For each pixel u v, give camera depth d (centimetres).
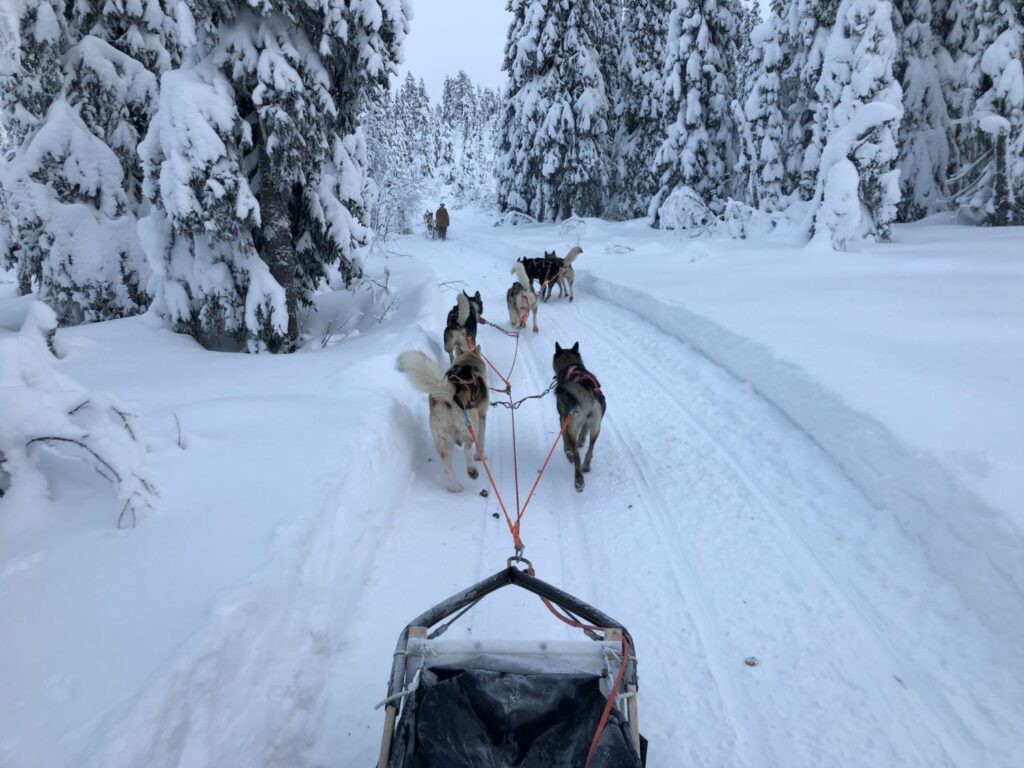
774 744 297
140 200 1158
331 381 643
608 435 674
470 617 394
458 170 8194
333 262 1021
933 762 278
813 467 529
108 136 1129
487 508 529
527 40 2866
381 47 871
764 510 489
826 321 829
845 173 1515
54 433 341
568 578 430
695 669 345
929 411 497
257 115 825
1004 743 279
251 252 840
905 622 356
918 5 2003
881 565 402
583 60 2809
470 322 970
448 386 536
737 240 1936
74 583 298
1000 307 846
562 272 1438
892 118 1509
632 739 226
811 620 371
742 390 716
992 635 330
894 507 437
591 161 2916
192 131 721
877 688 320
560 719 233
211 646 259
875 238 1655
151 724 220
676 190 2194
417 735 223
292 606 326
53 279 1058
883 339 721
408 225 3431
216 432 493
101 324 904
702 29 2395
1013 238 1520
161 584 299
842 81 1627
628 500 533
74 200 1074
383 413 571
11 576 302
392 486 520
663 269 1527
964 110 1916
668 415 702
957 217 1986
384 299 1202
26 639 260
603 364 912
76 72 1093
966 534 370
